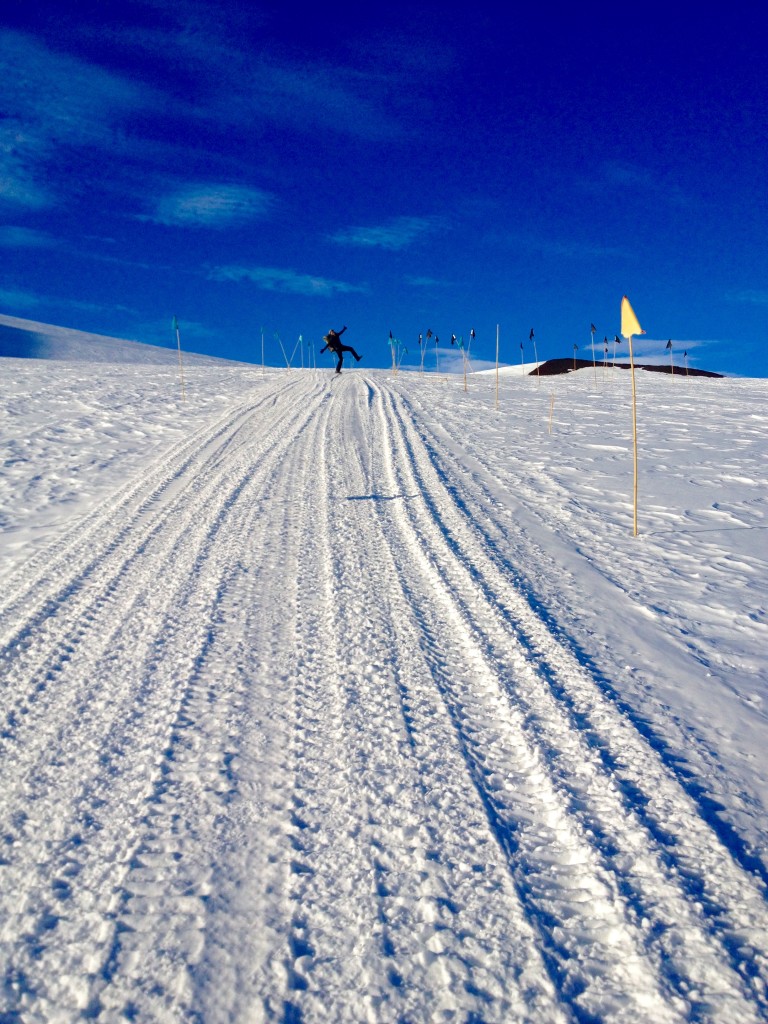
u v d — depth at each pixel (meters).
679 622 5.73
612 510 9.27
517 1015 2.32
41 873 2.95
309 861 3.02
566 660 4.94
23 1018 2.31
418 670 4.79
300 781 3.56
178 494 9.84
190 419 16.34
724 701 4.46
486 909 2.76
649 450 13.34
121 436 14.45
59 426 15.30
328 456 12.20
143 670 4.81
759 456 12.71
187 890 2.85
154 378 24.98
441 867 2.98
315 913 2.74
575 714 4.23
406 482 10.46
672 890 2.86
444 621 5.63
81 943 2.60
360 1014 2.32
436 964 2.51
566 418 17.47
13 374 24.75
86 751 3.84
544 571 6.88
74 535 8.18
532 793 3.50
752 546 7.74
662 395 22.91
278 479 10.60
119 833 3.19
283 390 21.39
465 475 11.08
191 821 3.26
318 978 2.46
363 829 3.21
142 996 2.39
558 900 2.82
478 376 33.78
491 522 8.54
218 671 4.78
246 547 7.52
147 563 7.09
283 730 4.04
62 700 4.41
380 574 6.70
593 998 2.39
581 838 3.15
